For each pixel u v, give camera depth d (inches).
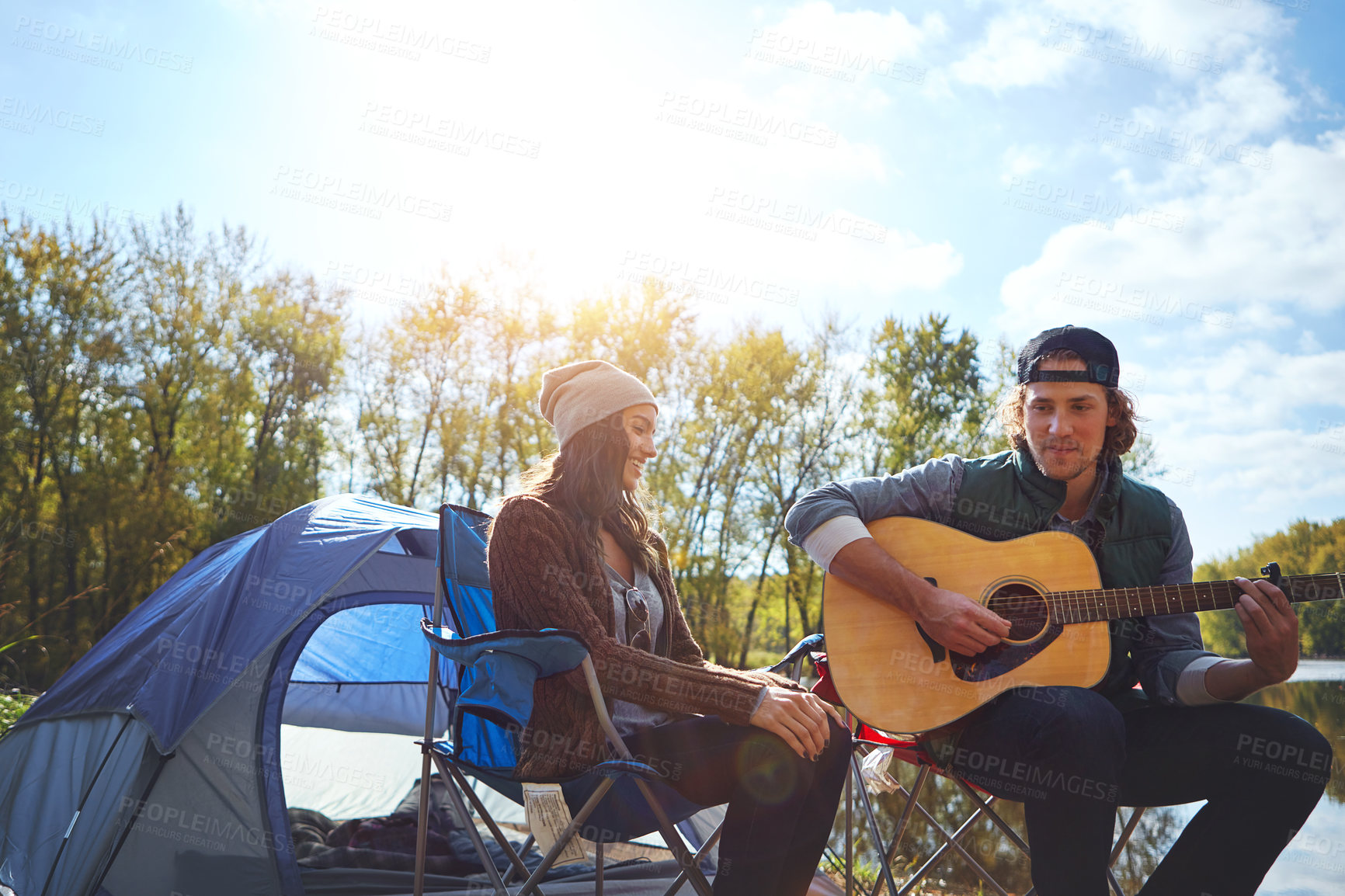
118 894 84.7
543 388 76.6
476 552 80.3
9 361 552.4
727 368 647.8
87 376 573.9
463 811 65.6
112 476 571.2
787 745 57.7
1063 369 75.1
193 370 594.2
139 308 585.0
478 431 628.4
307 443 617.0
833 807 59.4
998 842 196.9
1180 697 69.7
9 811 97.5
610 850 105.4
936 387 609.6
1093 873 58.0
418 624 152.8
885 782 80.3
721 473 645.9
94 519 555.2
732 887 56.1
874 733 80.0
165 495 577.0
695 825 114.7
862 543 76.7
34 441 554.6
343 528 113.2
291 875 88.4
